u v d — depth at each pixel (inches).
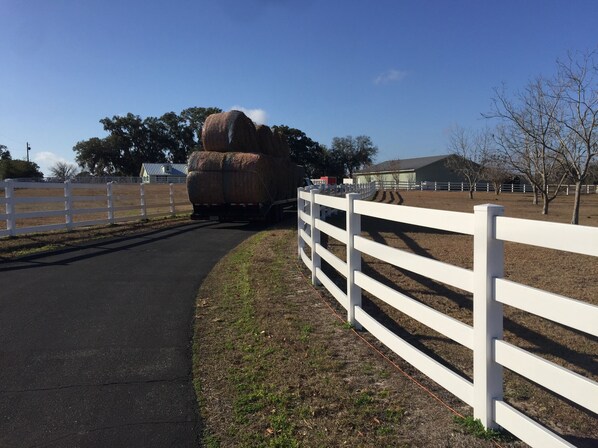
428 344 183.3
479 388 114.8
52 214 482.6
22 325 199.9
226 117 611.5
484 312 111.0
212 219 614.5
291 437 118.0
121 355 168.9
